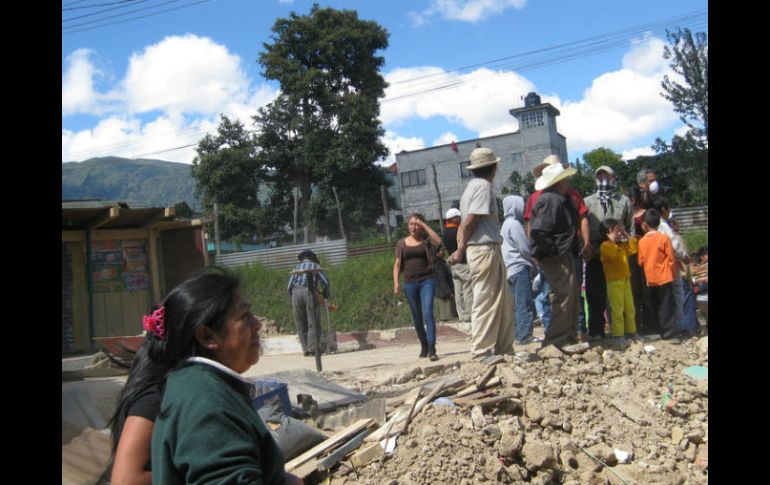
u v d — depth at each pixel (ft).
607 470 16.56
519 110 150.51
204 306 7.79
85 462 14.99
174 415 7.05
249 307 8.30
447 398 18.01
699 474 16.44
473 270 22.25
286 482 7.83
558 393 18.94
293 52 131.75
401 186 157.69
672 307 25.48
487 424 16.72
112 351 23.40
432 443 15.93
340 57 130.82
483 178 22.35
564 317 22.66
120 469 7.75
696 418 18.44
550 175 22.62
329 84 131.64
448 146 154.40
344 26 132.36
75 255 49.70
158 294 52.85
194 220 53.06
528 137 150.41
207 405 7.02
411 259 28.17
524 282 27.22
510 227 27.35
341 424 17.88
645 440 17.75
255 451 7.07
